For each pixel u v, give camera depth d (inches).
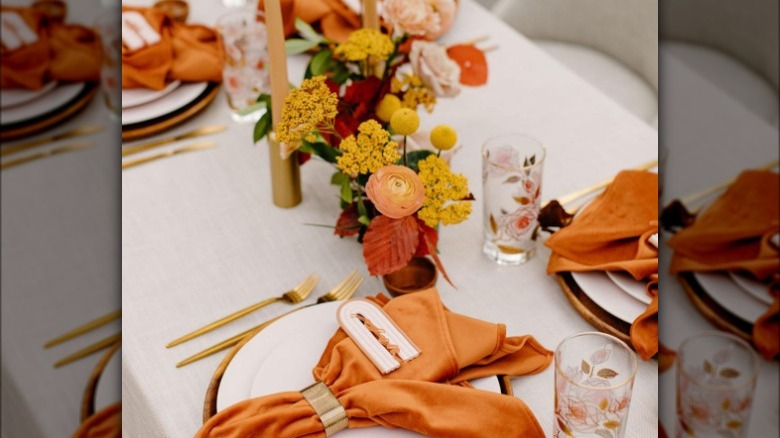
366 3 50.2
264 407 32.9
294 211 48.6
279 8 42.1
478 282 42.9
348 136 42.3
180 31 58.2
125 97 54.2
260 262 45.0
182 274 44.3
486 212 43.1
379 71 49.6
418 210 38.7
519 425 32.0
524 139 42.3
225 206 49.1
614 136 53.7
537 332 39.8
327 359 35.9
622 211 42.8
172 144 53.8
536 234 43.9
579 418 30.4
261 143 54.1
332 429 32.4
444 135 40.2
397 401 32.1
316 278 43.3
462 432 31.7
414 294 38.0
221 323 40.6
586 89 58.1
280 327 38.4
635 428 34.4
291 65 59.8
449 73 45.1
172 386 37.5
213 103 57.2
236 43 53.7
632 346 38.2
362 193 42.8
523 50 62.1
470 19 65.4
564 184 49.8
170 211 48.7
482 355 35.5
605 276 41.2
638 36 75.0
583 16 78.1
